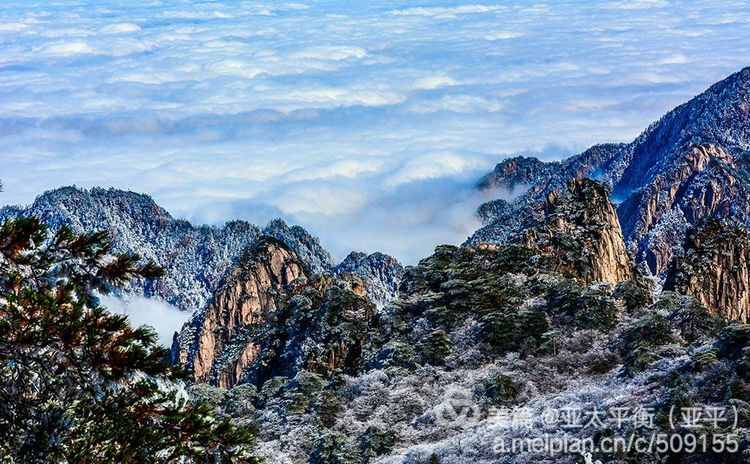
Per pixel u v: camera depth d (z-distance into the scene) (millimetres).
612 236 126875
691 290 128375
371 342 102688
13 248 20953
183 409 22719
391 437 76188
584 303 90500
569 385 78875
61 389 21172
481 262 113812
